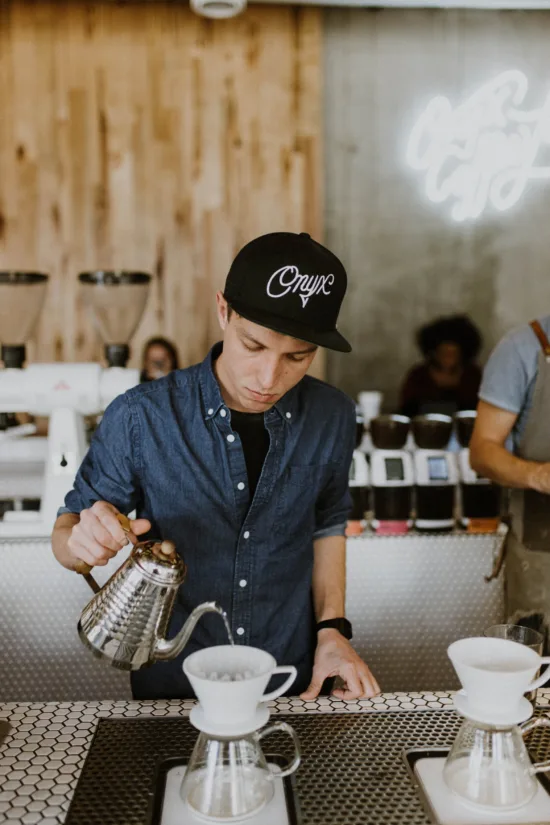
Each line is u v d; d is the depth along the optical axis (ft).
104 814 3.10
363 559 7.08
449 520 7.22
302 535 4.83
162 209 14.03
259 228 14.17
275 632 4.79
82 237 13.99
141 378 6.84
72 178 13.87
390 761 3.50
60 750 3.60
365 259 14.35
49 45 13.60
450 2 13.08
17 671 6.73
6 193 13.82
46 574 6.66
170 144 13.92
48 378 6.74
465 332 13.48
